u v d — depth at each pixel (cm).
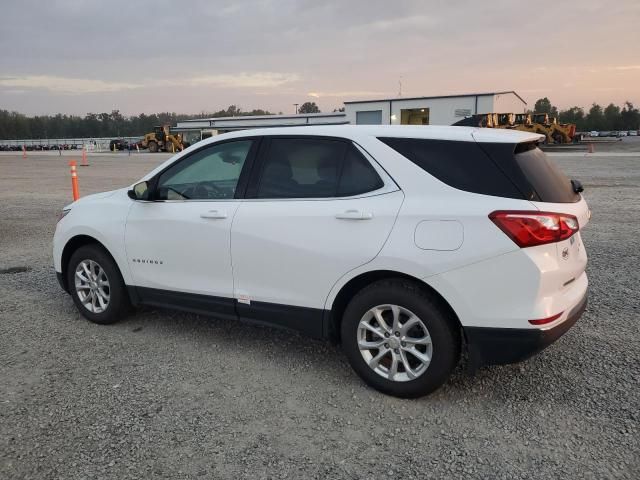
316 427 313
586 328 450
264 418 323
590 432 301
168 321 491
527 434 301
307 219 358
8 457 285
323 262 352
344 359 406
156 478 267
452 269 313
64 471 273
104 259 468
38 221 1076
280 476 269
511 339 308
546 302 306
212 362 402
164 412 330
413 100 4894
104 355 415
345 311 354
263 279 382
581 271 346
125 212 455
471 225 309
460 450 288
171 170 439
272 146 393
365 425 315
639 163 2317
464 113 4706
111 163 3494
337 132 369
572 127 4028
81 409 333
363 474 270
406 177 335
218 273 404
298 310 371
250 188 394
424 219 321
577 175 1786
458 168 325
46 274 661
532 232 299
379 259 331
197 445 295
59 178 2197
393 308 337
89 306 486
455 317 328
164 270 433
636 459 277
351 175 355
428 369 329
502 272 304
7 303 546
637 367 378
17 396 350
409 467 275
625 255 693
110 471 273
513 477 265
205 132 5678
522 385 357
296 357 411
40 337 453
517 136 330
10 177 2270
